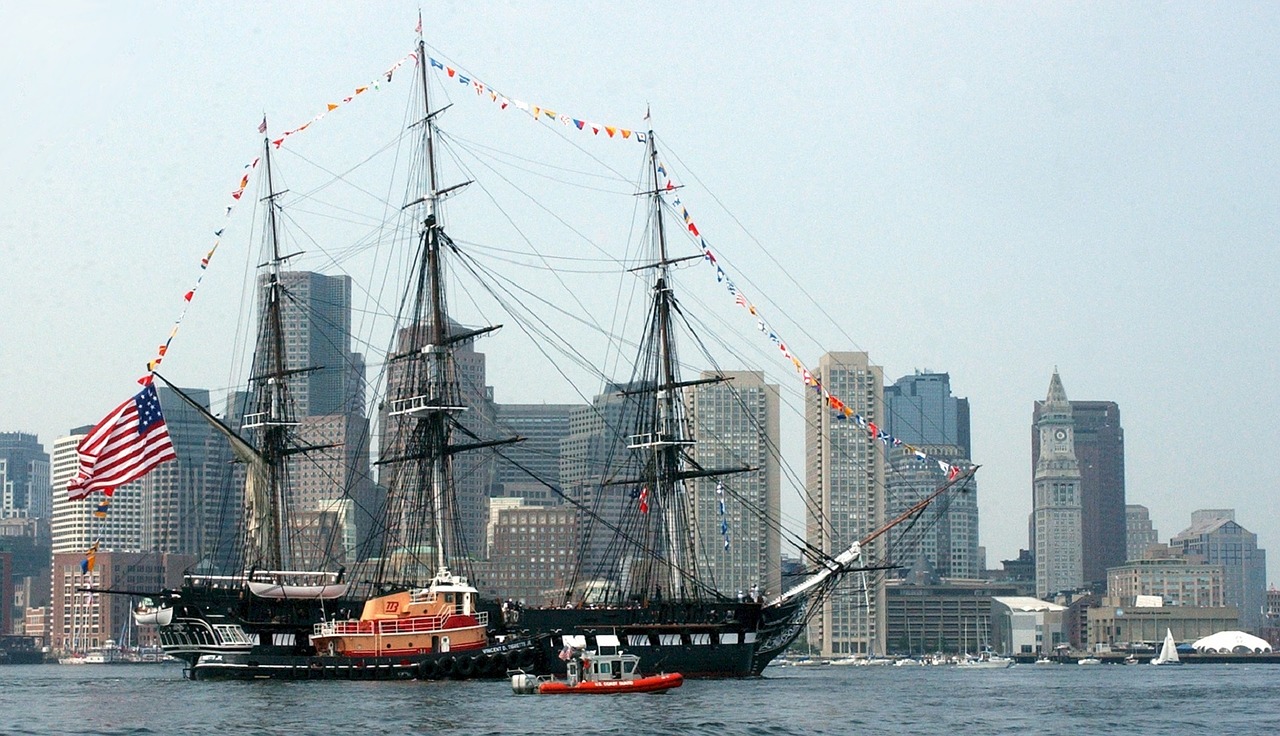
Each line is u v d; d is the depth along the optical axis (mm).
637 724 197000
